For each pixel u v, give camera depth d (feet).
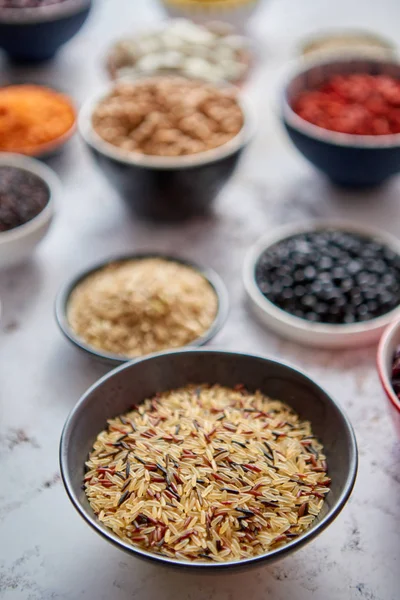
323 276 2.35
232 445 1.88
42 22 3.19
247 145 2.60
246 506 1.80
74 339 2.17
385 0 3.87
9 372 2.23
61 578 1.85
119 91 2.77
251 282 2.37
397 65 2.90
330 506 1.81
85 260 2.55
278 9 3.81
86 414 1.93
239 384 2.06
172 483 1.82
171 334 2.22
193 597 1.82
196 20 3.48
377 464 2.03
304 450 1.91
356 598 1.82
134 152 2.55
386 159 2.57
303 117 2.74
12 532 1.92
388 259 2.40
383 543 1.89
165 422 1.95
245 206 2.75
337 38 3.38
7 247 2.40
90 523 1.73
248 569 1.69
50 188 2.55
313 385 1.97
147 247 2.59
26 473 2.02
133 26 3.71
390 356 2.01
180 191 2.55
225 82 2.99
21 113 2.84
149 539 1.76
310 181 2.85
